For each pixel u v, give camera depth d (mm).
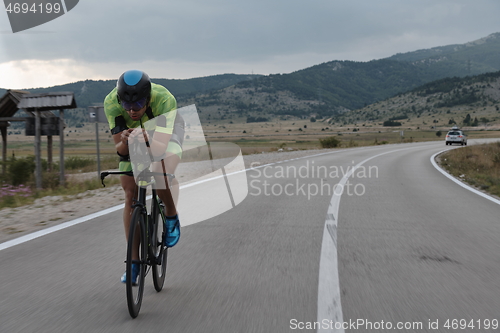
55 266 4164
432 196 9883
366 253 4801
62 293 3422
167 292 3492
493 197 9938
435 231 6070
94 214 6977
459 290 3594
